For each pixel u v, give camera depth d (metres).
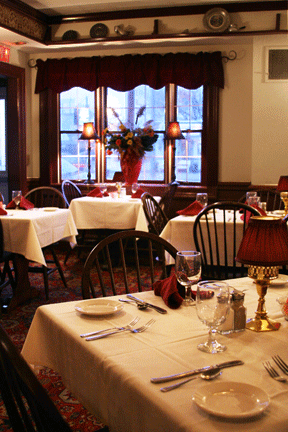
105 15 5.71
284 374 1.00
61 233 4.12
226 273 2.75
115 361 1.06
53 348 1.38
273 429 0.80
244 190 5.74
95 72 6.06
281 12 5.29
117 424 1.03
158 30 5.64
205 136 5.95
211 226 3.29
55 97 6.39
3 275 3.79
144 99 6.18
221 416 0.79
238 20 5.40
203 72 5.70
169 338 1.21
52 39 5.98
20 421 0.95
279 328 1.29
